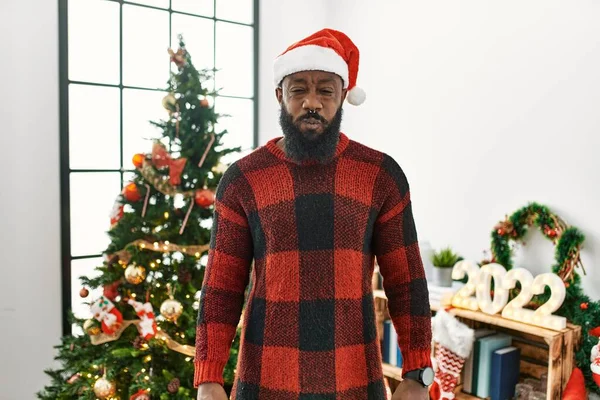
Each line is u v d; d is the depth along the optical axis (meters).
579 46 2.13
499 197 2.45
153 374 2.12
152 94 2.93
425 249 2.56
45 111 2.52
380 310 2.64
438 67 2.71
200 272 2.26
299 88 1.05
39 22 2.49
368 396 1.07
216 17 3.15
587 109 2.12
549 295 2.17
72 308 2.65
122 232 2.16
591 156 2.11
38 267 2.52
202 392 1.06
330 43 1.08
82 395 2.15
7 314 2.44
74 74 2.66
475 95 2.54
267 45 3.34
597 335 1.95
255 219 1.09
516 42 2.36
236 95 3.27
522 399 2.16
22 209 2.47
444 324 2.20
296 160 1.07
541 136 2.28
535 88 2.29
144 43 2.89
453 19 2.63
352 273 1.05
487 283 2.23
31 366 2.51
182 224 2.19
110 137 2.79
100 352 2.21
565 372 2.00
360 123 3.17
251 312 1.08
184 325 2.20
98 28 2.72
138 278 2.09
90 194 2.73
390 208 1.11
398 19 2.91
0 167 2.40
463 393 2.29
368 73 3.11
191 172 2.20
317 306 1.04
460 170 2.62
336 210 1.06
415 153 2.85
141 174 2.22
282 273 1.05
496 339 2.26
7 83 2.40
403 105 2.90
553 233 2.16
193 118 2.26
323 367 1.03
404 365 1.09
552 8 2.22
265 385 1.05
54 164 2.56
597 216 2.10
